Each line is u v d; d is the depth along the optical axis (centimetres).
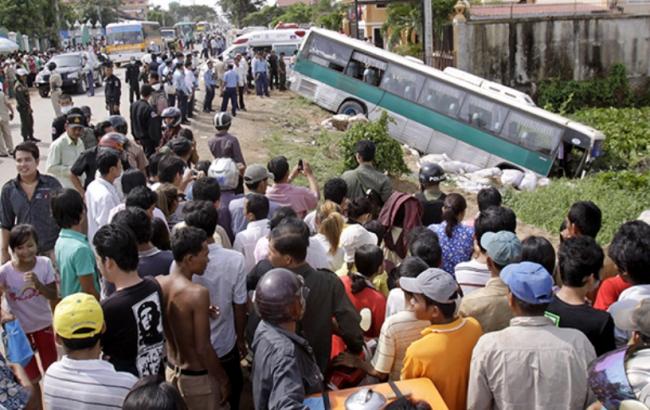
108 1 9750
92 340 350
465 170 1845
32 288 530
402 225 667
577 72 2838
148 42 4784
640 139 2084
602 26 2811
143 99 1330
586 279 405
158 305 413
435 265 499
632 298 390
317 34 2198
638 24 2839
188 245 427
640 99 2891
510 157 1859
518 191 1617
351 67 2141
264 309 347
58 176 852
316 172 1571
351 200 675
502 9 2964
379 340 421
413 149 2014
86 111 994
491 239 433
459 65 2706
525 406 349
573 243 408
